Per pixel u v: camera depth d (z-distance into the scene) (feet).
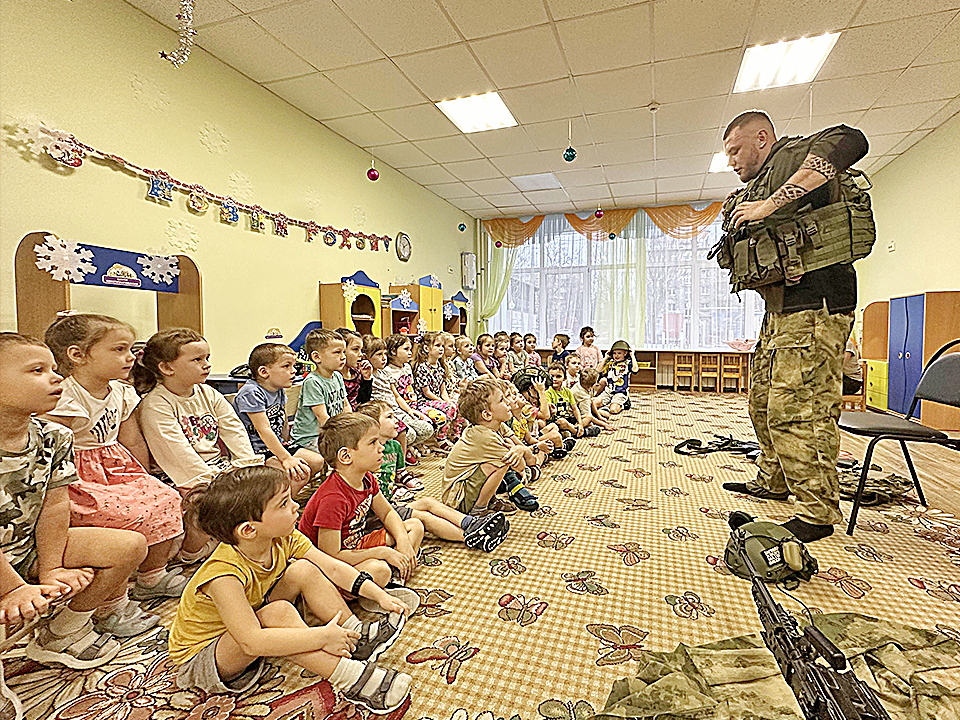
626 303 24.23
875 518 6.80
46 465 3.80
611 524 6.66
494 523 5.93
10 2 7.20
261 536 3.59
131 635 4.25
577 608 4.59
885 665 3.74
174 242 9.78
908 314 14.38
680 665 3.77
